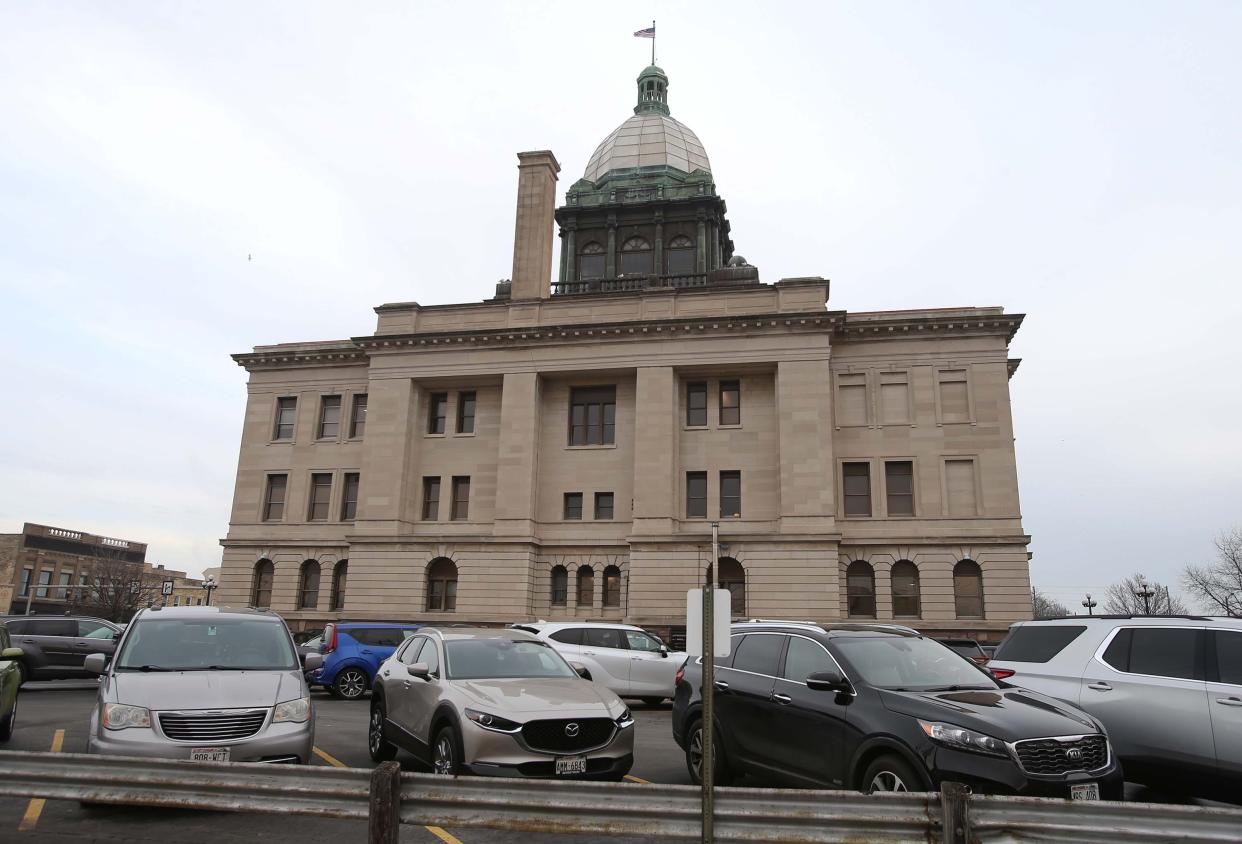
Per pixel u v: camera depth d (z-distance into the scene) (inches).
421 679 470.3
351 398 1980.8
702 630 274.7
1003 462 1637.6
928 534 1627.7
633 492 1720.0
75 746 544.7
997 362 1684.3
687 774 502.6
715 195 2234.3
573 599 1724.9
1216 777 391.9
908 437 1680.6
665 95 2632.9
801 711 397.4
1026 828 214.8
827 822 221.8
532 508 1756.9
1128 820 215.8
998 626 1558.8
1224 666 404.8
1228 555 2903.5
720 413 1774.1
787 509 1628.9
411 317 1915.6
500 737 398.0
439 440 1877.5
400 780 233.9
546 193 1969.7
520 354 1823.3
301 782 243.3
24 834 343.6
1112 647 450.6
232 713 396.2
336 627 976.9
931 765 331.3
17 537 3002.0
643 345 1769.2
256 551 1932.8
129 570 3201.3
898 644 417.1
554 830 228.7
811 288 1737.2
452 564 1803.6
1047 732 333.7
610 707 428.8
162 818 373.7
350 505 1927.9
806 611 1577.3
